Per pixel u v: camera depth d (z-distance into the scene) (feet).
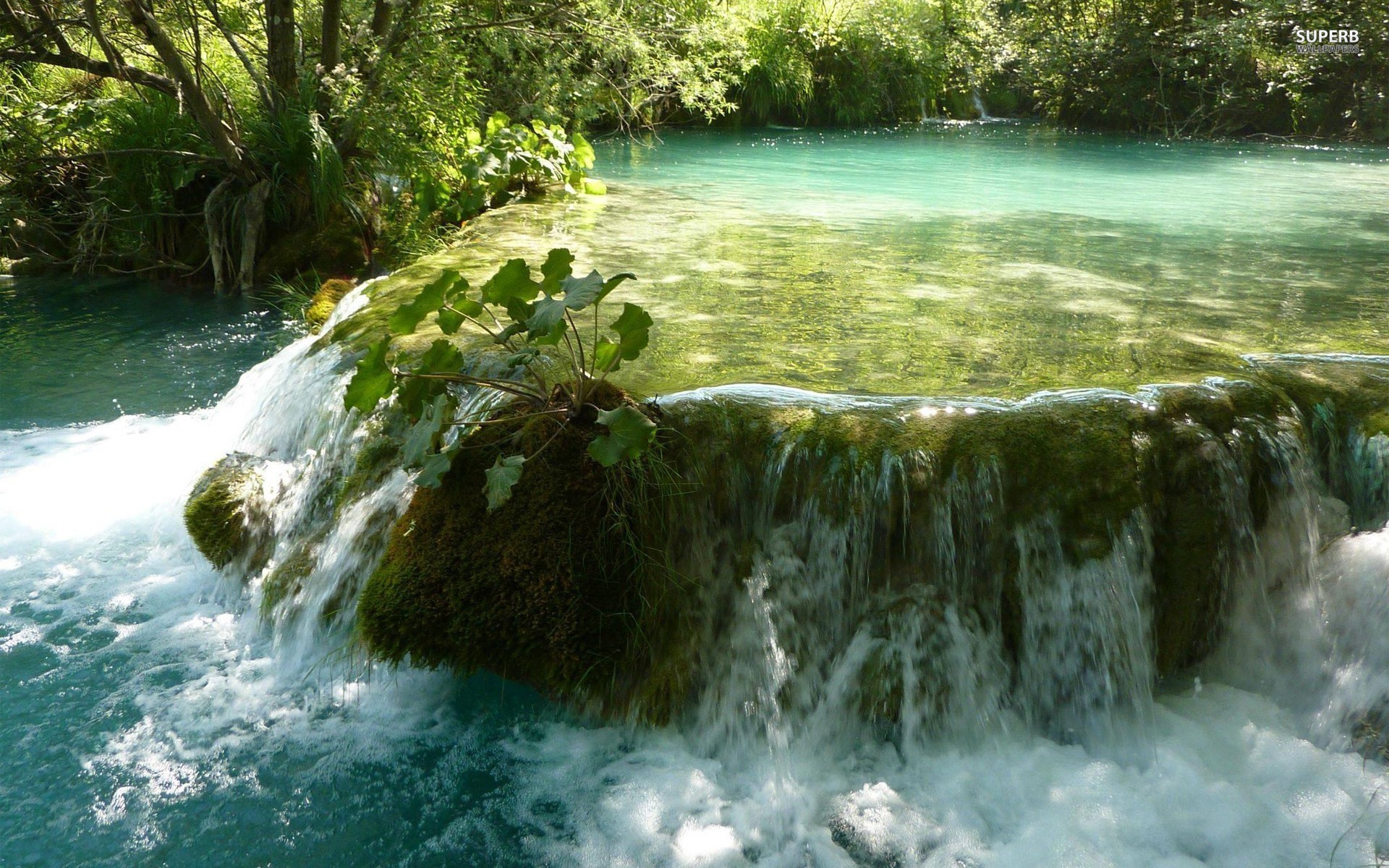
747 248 22.17
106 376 21.90
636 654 11.31
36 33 27.48
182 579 14.60
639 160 41.75
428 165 29.37
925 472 11.16
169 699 12.08
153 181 28.99
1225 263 21.21
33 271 29.63
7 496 16.61
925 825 10.12
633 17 43.86
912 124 68.28
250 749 11.34
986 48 77.71
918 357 14.15
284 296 27.94
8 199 29.73
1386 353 14.32
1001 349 14.57
